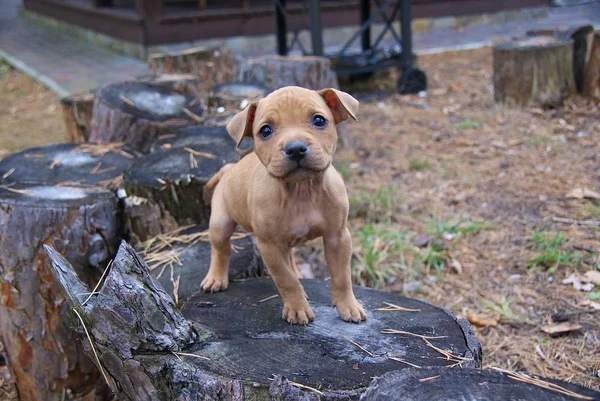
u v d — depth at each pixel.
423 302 1.06
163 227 1.33
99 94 1.73
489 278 1.48
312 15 2.78
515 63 2.49
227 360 0.93
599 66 2.48
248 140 1.52
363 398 0.79
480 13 4.61
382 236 1.62
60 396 1.28
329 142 0.93
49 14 5.30
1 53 4.36
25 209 1.19
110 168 1.44
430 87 3.04
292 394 0.85
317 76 2.16
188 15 3.74
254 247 1.25
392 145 2.29
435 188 1.91
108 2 4.32
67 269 0.98
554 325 1.33
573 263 1.48
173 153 1.43
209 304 1.08
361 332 0.98
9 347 1.27
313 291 1.10
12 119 3.03
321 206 0.96
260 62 2.17
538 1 4.79
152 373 0.93
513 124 2.37
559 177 1.91
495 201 1.80
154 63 2.45
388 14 4.19
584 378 1.20
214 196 1.12
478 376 0.79
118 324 0.92
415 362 0.92
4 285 1.23
